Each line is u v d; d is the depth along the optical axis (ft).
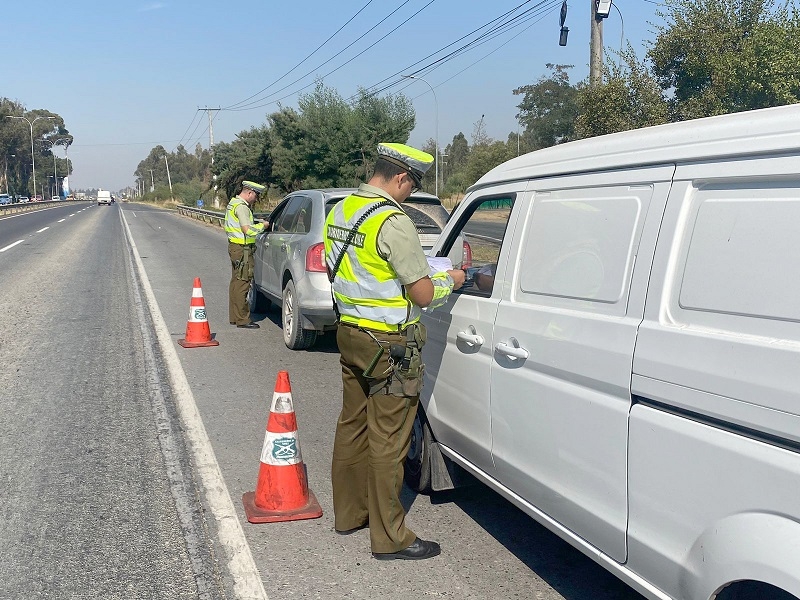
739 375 7.11
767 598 7.09
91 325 32.73
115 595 11.08
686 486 7.70
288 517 13.64
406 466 15.28
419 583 11.51
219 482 15.28
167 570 11.82
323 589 11.30
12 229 109.09
